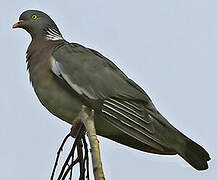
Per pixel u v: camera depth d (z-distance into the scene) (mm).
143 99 10070
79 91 9859
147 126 9539
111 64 10688
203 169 9492
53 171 7762
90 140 7008
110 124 9875
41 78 10109
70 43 10859
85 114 7395
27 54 10750
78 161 7566
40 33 11227
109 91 9969
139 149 10086
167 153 9844
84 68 10141
